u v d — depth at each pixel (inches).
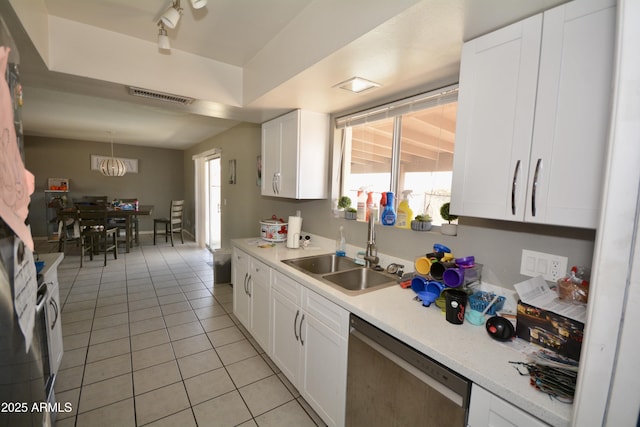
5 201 26.3
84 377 79.0
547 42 38.2
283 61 70.7
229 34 73.9
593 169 34.9
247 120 112.0
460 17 42.1
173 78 82.1
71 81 74.4
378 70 61.6
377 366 48.8
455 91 63.6
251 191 151.9
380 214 80.3
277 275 79.7
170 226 249.8
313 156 95.0
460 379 37.4
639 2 22.4
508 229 53.5
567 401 31.1
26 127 202.4
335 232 96.6
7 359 26.7
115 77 74.4
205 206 245.3
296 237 98.6
